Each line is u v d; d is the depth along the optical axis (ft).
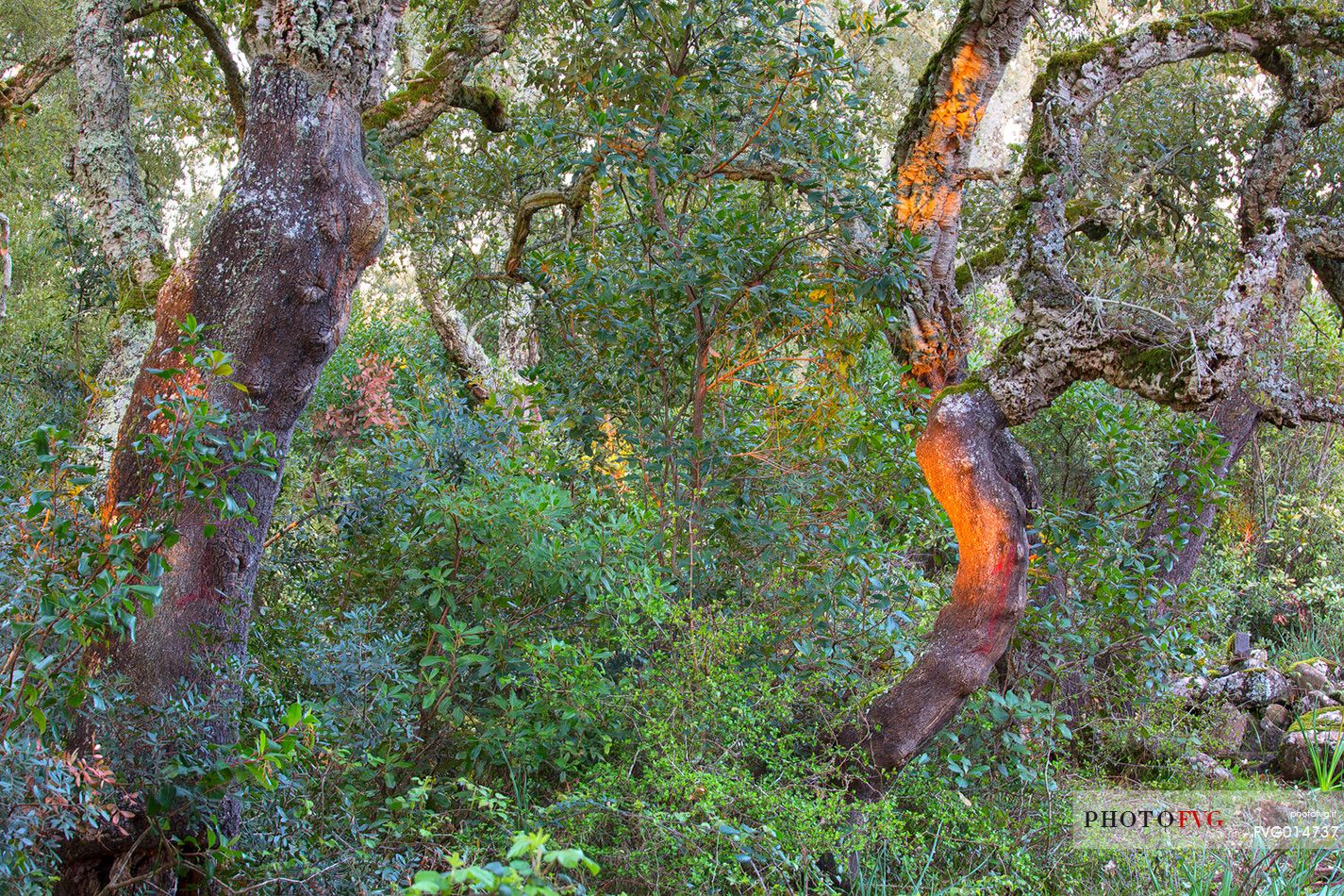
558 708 12.98
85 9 21.25
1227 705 22.43
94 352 27.91
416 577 13.83
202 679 11.30
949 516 15.08
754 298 16.35
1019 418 15.53
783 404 17.62
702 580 16.19
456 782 11.80
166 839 10.25
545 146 17.99
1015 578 14.33
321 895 10.37
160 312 11.82
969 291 22.54
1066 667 17.26
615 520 15.37
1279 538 33.94
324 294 12.05
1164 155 24.84
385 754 12.68
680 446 16.47
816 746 14.28
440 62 20.75
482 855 11.29
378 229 12.46
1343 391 20.51
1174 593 18.13
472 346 30.94
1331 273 20.98
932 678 14.11
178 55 27.07
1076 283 16.98
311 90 12.02
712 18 17.20
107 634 10.62
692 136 16.92
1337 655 29.48
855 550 14.93
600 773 12.50
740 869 11.56
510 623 14.30
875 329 18.25
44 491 8.90
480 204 23.30
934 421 15.34
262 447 10.12
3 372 25.81
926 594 16.34
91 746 9.99
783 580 15.71
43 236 30.81
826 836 11.86
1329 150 20.92
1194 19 19.21
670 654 13.74
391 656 12.99
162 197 41.29
